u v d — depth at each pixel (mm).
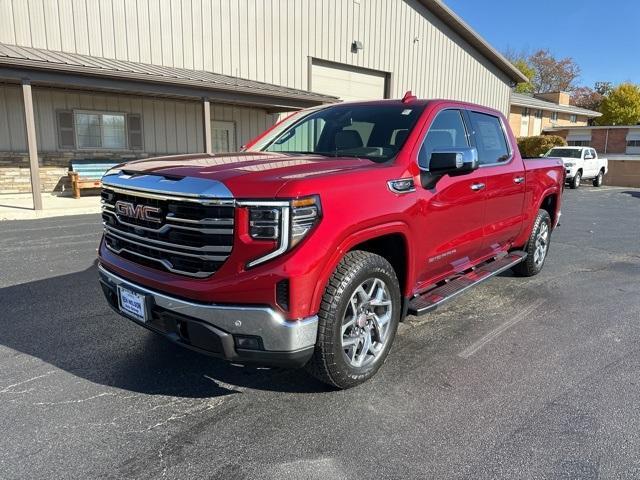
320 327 2832
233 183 2600
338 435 2697
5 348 3705
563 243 8625
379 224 3078
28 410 2887
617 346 4000
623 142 38000
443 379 3371
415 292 3734
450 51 23344
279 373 3420
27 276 5527
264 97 14445
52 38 13078
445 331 4273
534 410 2988
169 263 2830
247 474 2365
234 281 2586
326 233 2703
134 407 2951
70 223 9219
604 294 5465
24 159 13320
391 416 2896
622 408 3029
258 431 2721
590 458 2529
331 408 2973
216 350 2686
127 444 2584
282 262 2574
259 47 16938
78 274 5633
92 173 14062
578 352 3869
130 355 3645
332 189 2793
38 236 7867
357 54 19703
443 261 3959
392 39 20797
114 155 14742
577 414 2951
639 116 51344
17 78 10195
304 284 2623
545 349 3916
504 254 5379
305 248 2619
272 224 2549
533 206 5531
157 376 3344
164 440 2629
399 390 3207
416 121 3746
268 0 16891
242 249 2568
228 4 16031
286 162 3178
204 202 2594
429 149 3760
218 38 15992
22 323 4184
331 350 2883
